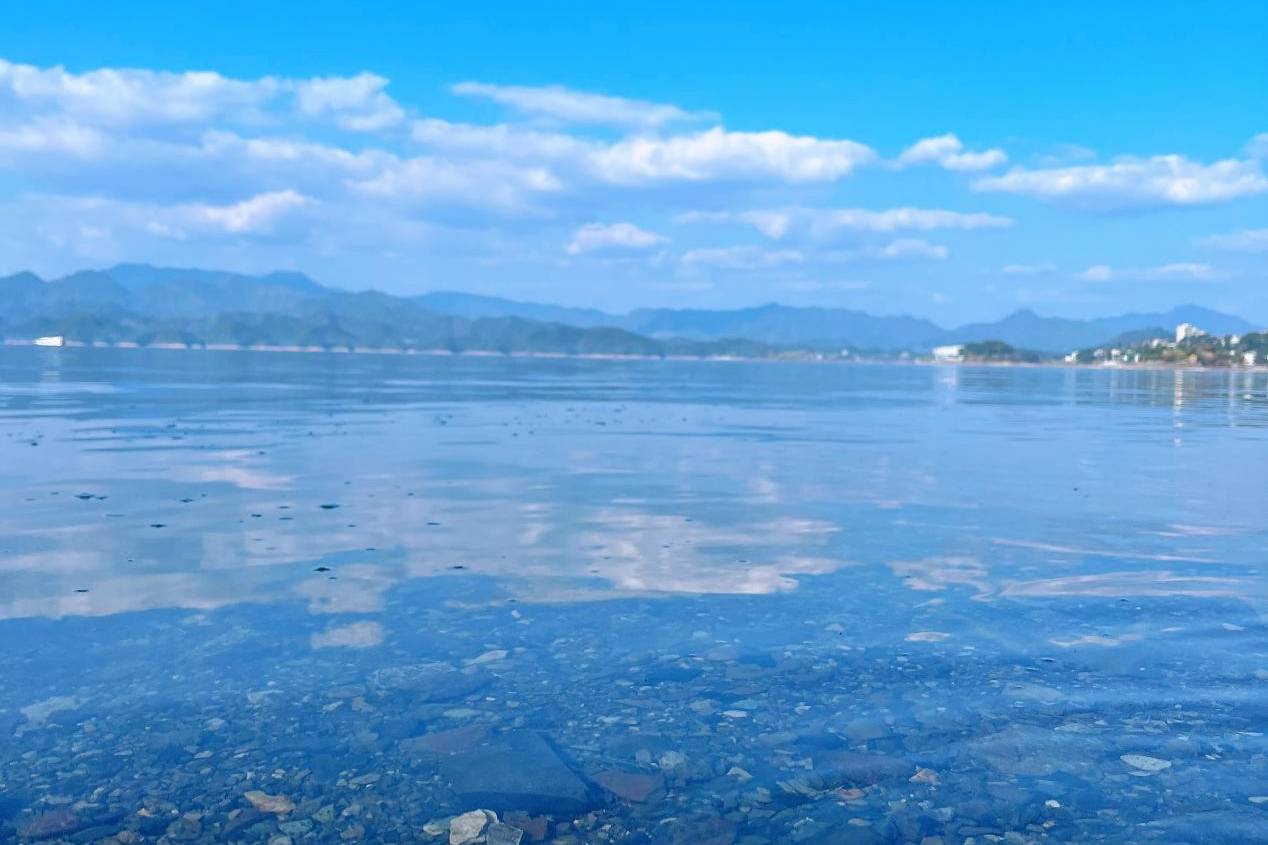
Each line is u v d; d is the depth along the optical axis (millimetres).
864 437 25312
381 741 5523
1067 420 34312
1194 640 7270
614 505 13445
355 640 7199
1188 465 19203
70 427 24297
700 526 11852
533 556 10039
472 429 25609
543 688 6309
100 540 10672
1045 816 4762
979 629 7531
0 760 5227
